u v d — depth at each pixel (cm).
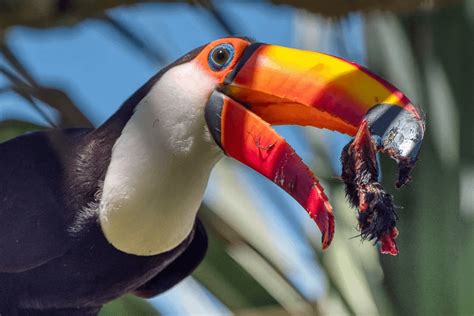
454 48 1611
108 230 1367
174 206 1366
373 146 1248
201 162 1361
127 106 1384
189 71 1359
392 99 1264
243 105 1342
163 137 1356
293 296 1603
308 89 1300
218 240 1609
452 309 1548
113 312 1597
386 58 1625
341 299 1584
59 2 1481
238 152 1334
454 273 1551
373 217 1245
